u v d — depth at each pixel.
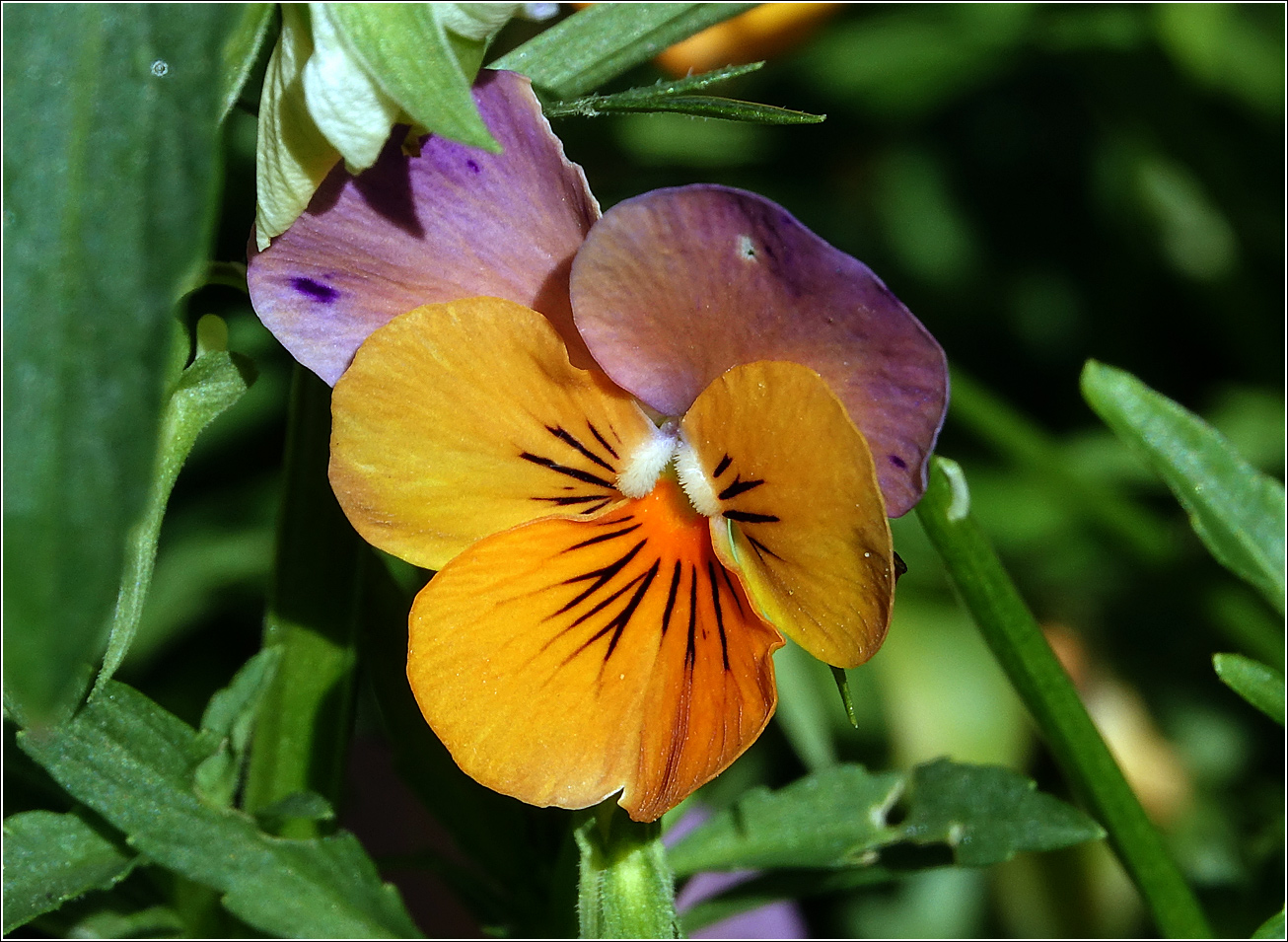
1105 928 0.30
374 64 0.20
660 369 0.21
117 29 0.19
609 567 0.22
